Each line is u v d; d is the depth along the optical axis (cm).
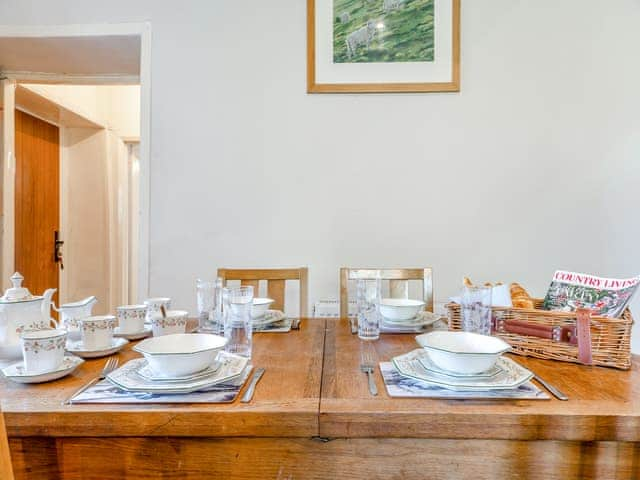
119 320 129
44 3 219
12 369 91
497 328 113
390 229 219
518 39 214
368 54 217
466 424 73
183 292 221
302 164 220
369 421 73
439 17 215
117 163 376
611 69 213
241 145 221
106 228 361
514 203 216
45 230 333
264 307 151
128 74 265
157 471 76
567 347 103
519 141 216
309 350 116
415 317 147
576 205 215
